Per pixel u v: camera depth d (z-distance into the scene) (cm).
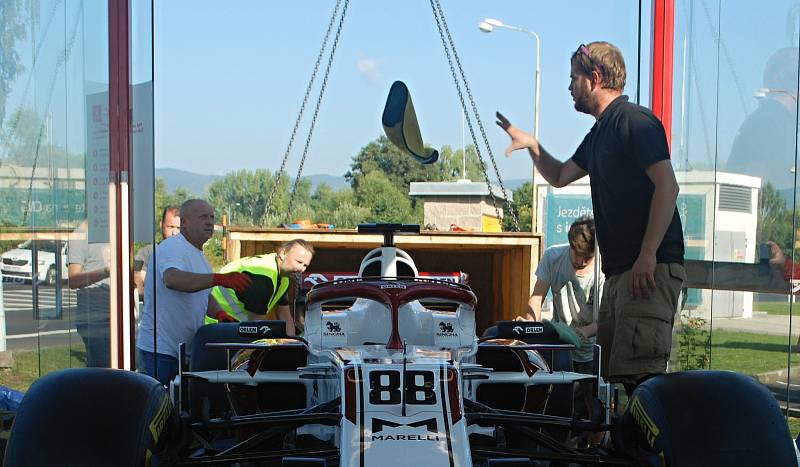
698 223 580
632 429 345
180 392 370
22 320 553
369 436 297
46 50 539
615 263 470
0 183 549
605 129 472
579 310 657
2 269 550
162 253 583
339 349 375
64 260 542
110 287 530
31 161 545
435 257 862
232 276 572
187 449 349
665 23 579
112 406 306
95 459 292
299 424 342
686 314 582
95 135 530
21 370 555
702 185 579
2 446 477
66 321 545
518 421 345
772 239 559
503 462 293
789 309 554
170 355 577
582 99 492
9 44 544
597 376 373
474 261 863
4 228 552
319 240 714
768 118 557
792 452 305
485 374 361
